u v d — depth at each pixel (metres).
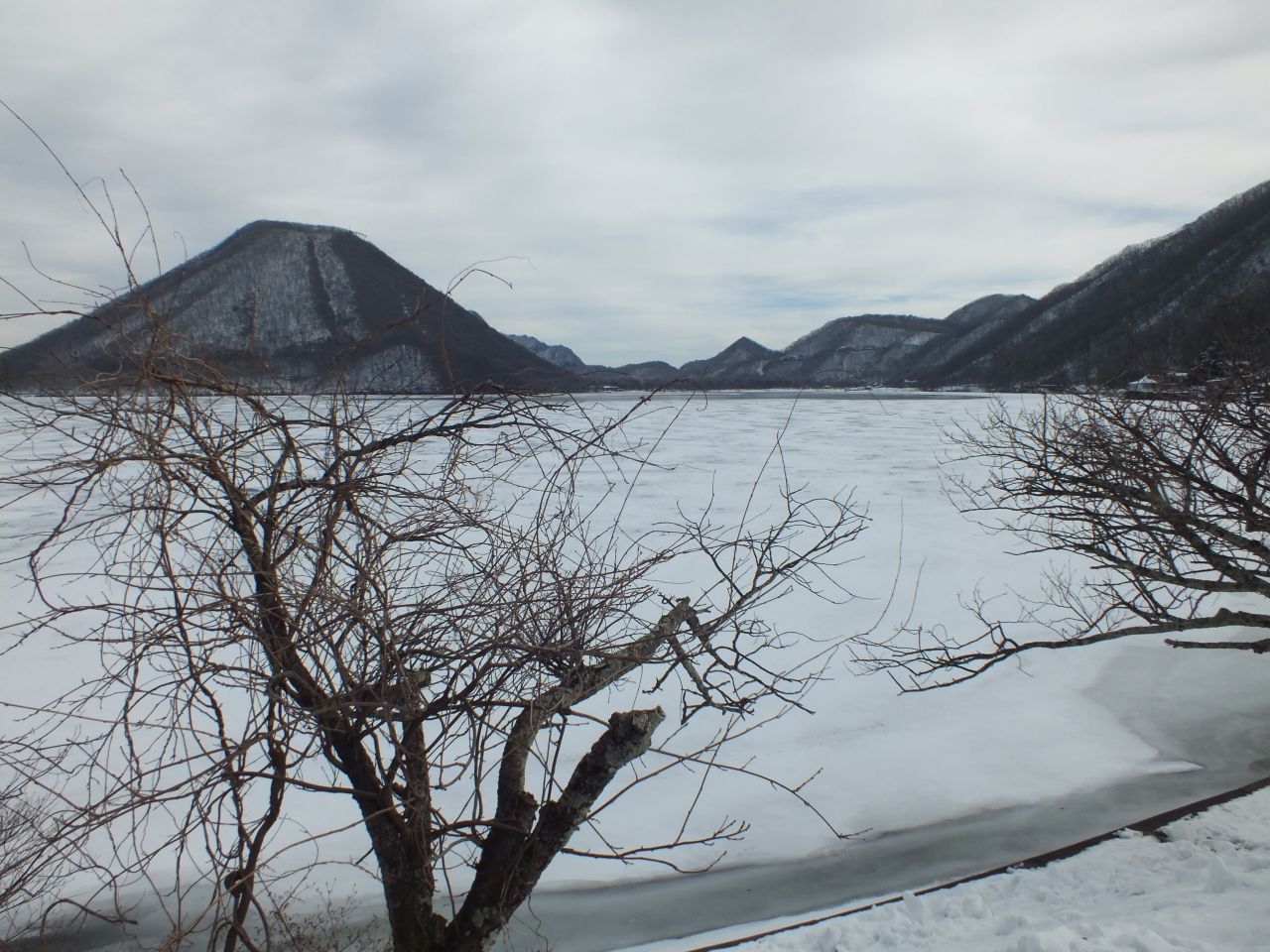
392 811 2.74
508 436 2.76
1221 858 6.40
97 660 10.88
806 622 13.93
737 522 19.59
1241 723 10.62
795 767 9.73
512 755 2.99
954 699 11.36
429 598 3.03
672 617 3.29
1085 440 7.72
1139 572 7.41
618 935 7.01
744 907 7.35
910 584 16.00
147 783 6.93
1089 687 11.76
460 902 6.79
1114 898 6.16
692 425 52.47
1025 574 16.61
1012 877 6.97
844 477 28.11
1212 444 7.43
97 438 2.14
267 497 2.52
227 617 2.47
